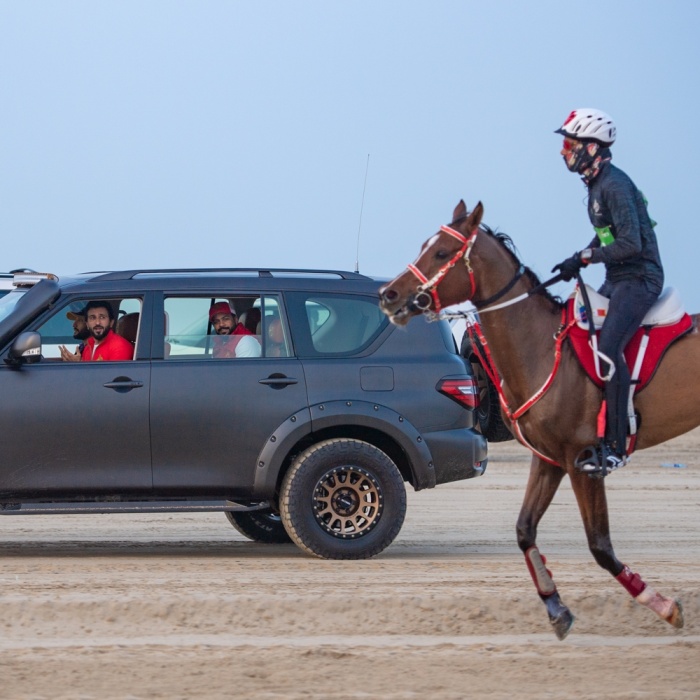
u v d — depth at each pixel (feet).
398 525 37.58
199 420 36.68
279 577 33.45
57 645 25.90
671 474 84.33
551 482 28.63
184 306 37.78
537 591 28.78
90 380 36.37
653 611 28.76
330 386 37.52
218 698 22.04
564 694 22.76
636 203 27.76
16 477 35.86
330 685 23.13
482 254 27.66
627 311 27.66
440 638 27.66
